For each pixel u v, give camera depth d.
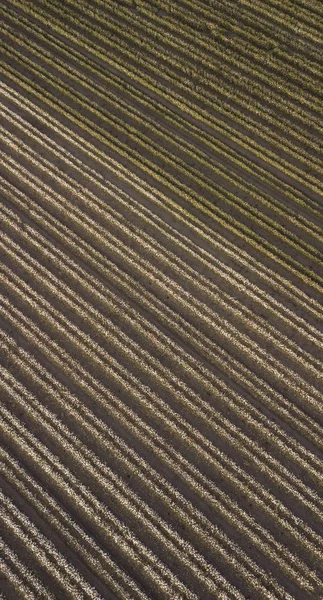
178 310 26.09
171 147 30.08
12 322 26.05
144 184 28.83
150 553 21.31
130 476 22.81
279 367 24.61
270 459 22.81
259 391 24.12
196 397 24.06
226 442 23.34
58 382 24.62
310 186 28.36
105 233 27.73
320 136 30.14
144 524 21.88
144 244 27.39
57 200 28.83
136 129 30.53
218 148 29.61
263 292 26.06
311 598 20.58
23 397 24.50
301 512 21.98
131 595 20.73
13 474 23.02
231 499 22.20
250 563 21.08
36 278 26.98
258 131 30.00
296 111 30.56
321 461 22.67
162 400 24.08
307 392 24.20
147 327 25.62
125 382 24.47
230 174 28.94
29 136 30.61
